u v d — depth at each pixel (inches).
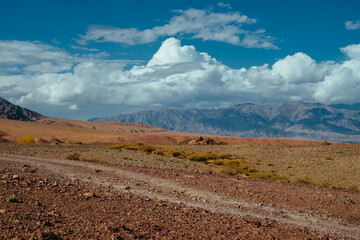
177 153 1648.6
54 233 274.1
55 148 1635.1
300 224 448.1
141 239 299.0
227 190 653.9
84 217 347.6
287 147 1883.6
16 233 258.8
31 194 429.7
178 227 359.9
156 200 513.3
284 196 627.5
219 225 388.5
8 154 1178.6
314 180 964.6
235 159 1515.7
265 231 384.2
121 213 392.5
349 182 936.9
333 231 427.8
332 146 1732.3
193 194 597.3
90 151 1459.2
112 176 737.6
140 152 1647.4
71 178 644.7
